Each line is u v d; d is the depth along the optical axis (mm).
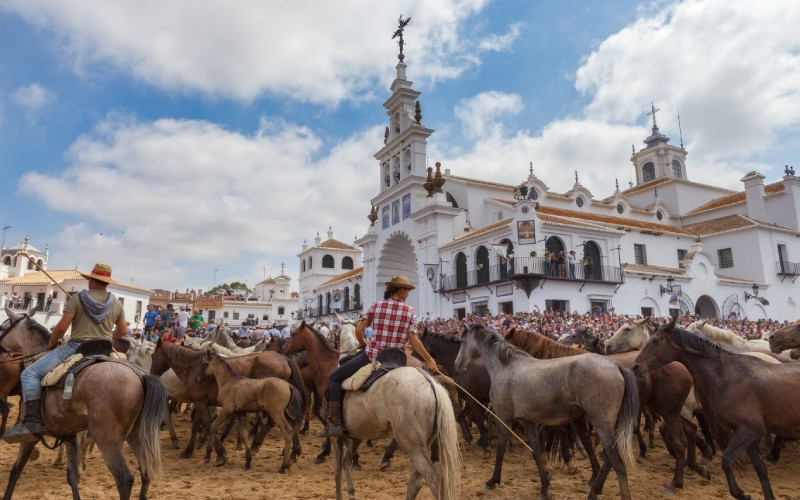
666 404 7727
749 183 46750
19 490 7547
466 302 35031
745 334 23922
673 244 42688
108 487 7730
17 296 44969
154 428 5746
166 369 10523
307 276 71500
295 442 9375
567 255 32344
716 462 9023
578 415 6668
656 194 52500
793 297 41938
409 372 5746
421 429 5402
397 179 45281
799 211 43688
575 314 27938
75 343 6219
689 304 36656
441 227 38438
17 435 5801
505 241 32625
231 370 9195
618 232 34594
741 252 42062
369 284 46531
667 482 7906
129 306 49656
